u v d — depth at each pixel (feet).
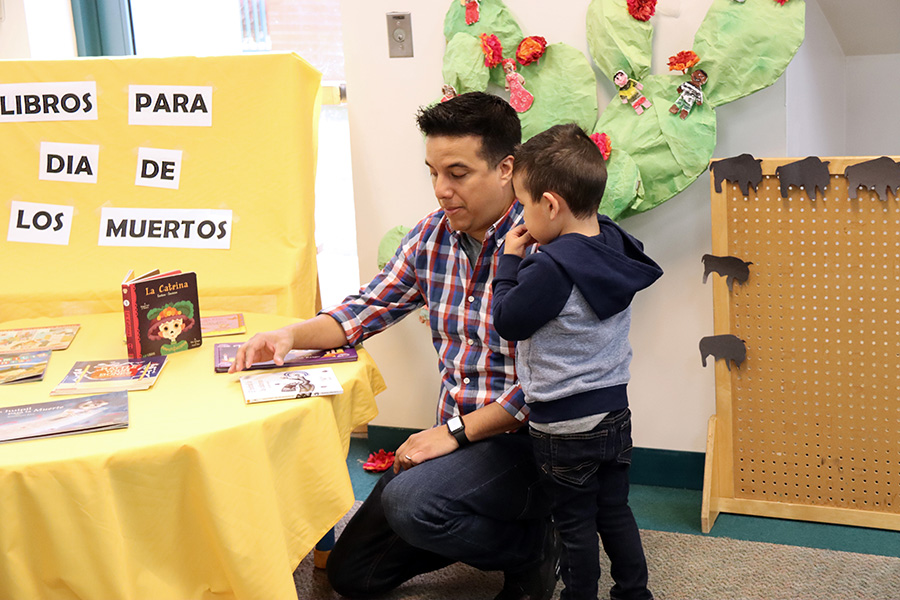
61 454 3.90
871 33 8.78
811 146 7.92
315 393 4.67
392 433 8.46
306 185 7.11
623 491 5.28
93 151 7.04
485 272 5.52
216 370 5.09
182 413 4.42
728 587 5.90
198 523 4.22
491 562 5.46
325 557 6.31
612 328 4.97
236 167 7.04
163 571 4.19
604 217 5.23
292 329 5.42
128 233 7.02
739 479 7.08
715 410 7.41
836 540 6.57
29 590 3.91
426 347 8.18
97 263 6.97
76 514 3.87
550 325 4.85
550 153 4.78
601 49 6.85
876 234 6.35
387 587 5.98
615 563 5.30
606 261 4.80
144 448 4.00
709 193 7.06
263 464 4.28
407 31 7.61
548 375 4.91
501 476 5.36
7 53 8.83
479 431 5.41
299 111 7.06
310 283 7.14
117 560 3.94
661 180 6.80
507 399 5.34
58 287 6.88
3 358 5.38
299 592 6.09
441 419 5.84
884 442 6.62
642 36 6.72
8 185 7.02
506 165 5.29
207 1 9.34
